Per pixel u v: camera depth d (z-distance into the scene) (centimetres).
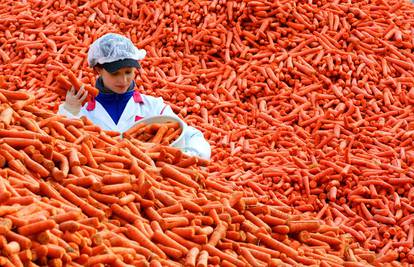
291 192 1032
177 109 1260
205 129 1205
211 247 665
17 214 589
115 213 671
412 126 1195
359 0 1438
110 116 916
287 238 726
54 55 1359
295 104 1266
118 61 890
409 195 1008
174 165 773
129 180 694
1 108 719
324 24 1381
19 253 558
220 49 1368
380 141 1148
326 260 714
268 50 1359
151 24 1409
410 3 1514
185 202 702
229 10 1397
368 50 1348
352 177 1035
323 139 1155
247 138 1190
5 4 1482
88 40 1392
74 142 730
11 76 1321
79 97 844
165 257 650
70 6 1455
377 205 1002
